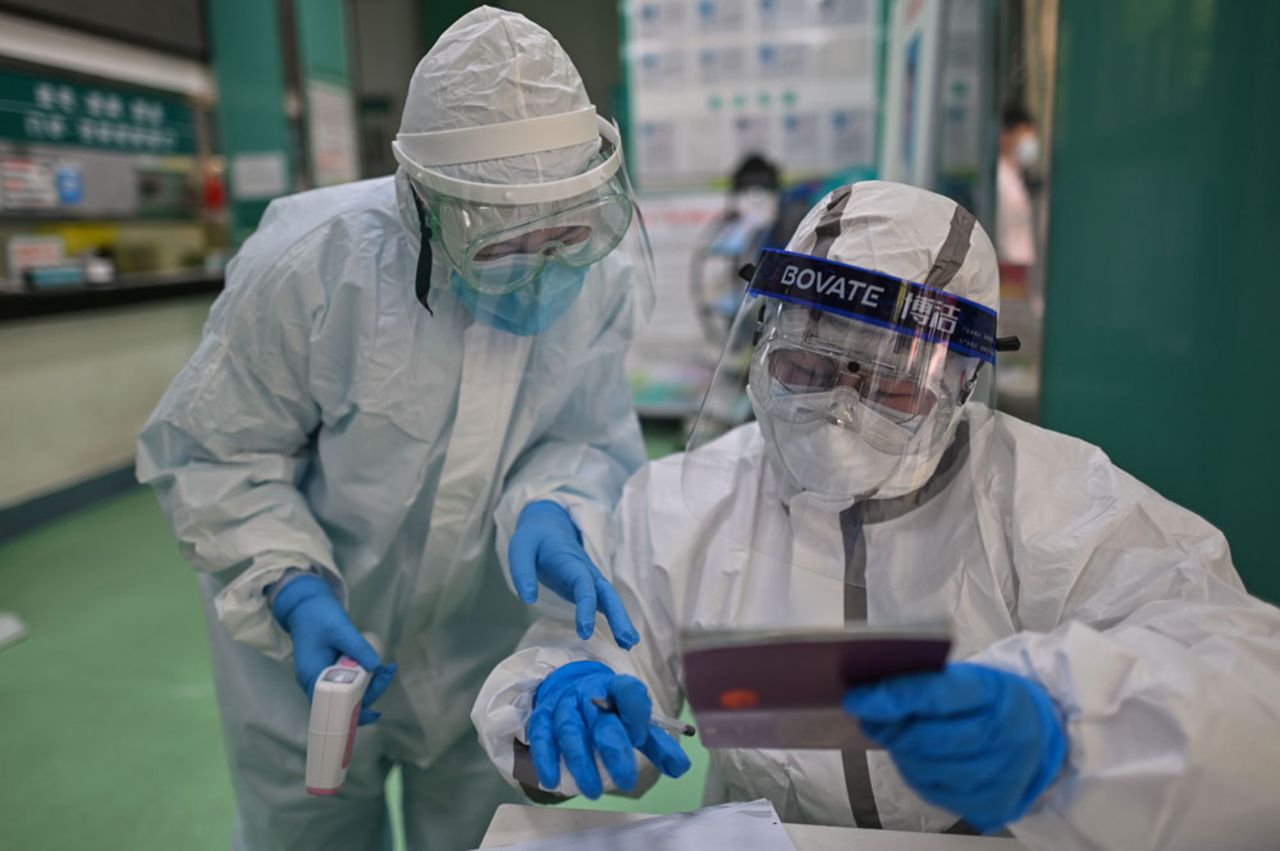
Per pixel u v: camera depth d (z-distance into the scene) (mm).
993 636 849
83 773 1925
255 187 4102
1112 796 628
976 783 600
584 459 1190
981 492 892
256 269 1040
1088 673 647
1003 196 1735
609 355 1183
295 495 1118
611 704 768
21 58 3068
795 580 925
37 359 3273
